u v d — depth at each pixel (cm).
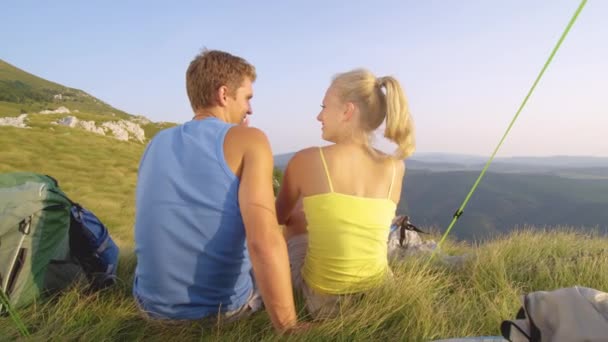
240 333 192
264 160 177
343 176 209
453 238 705
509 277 306
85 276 243
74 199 1784
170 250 179
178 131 187
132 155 3788
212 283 188
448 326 213
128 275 298
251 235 167
